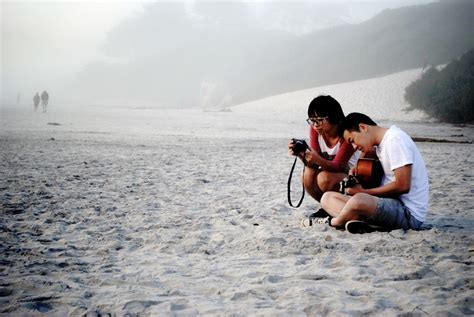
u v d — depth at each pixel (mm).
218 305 2551
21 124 24578
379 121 41469
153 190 6828
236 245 3875
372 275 2998
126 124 28266
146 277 3070
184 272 3193
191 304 2570
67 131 20625
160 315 2418
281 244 3801
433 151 14242
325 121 4285
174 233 4320
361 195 3895
